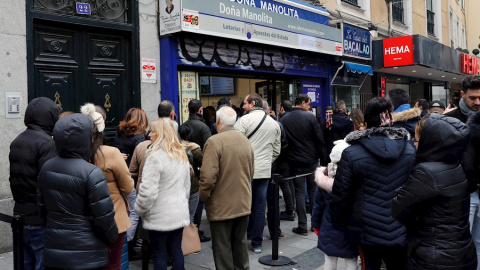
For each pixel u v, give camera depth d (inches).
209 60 299.6
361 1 509.0
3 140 200.4
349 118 284.0
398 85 604.4
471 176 127.6
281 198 325.1
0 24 200.7
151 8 271.4
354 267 136.1
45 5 222.8
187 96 295.1
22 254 114.3
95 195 103.2
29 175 132.8
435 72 561.0
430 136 100.3
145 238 162.4
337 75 442.0
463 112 148.4
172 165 144.2
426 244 100.3
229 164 153.6
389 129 118.1
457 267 97.7
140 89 265.7
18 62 206.8
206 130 222.5
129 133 185.3
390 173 117.0
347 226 122.7
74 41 238.2
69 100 235.5
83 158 107.7
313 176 244.5
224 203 152.8
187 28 264.7
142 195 138.8
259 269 181.2
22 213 134.1
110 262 131.9
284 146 227.5
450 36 837.2
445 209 98.4
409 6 629.3
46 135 135.6
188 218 150.0
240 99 340.8
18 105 205.8
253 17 314.8
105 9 250.1
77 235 103.7
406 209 101.7
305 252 203.2
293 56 379.2
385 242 115.6
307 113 237.9
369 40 467.8
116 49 258.7
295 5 358.0
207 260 192.7
